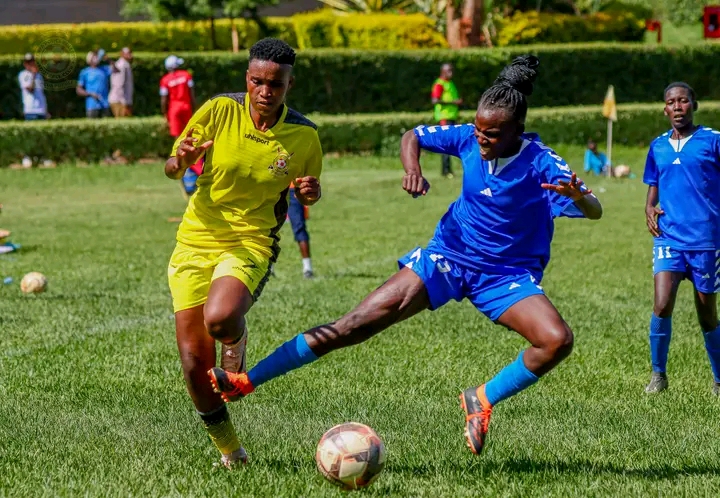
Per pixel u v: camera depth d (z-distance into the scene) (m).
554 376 18.16
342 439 11.34
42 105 65.56
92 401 16.02
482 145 11.84
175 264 12.36
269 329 21.83
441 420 15.03
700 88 74.94
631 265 31.38
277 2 77.38
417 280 12.22
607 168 59.81
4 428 14.32
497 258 12.26
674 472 12.65
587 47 73.12
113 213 44.72
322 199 49.06
